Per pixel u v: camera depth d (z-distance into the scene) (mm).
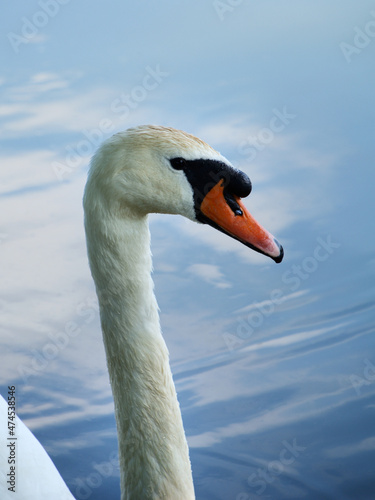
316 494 8375
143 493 5879
